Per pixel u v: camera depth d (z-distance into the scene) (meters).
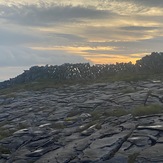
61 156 20.59
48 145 24.14
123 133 22.20
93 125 26.59
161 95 35.91
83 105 38.69
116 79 65.00
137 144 19.56
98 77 76.56
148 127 21.97
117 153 18.91
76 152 20.75
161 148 18.16
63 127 29.41
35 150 23.52
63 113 36.47
